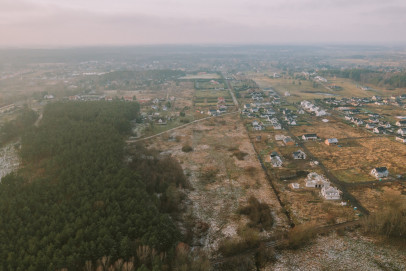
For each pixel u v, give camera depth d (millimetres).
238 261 75438
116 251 68938
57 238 69938
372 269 72625
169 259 70812
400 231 83938
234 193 111438
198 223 93500
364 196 104812
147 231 76438
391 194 101750
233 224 92688
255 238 82375
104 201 87125
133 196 92062
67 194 91312
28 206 84000
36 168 117000
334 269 73438
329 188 106312
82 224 75438
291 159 140000
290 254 78938
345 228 88188
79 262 65188
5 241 69375
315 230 87500
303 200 104375
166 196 105500
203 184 119000
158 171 125438
